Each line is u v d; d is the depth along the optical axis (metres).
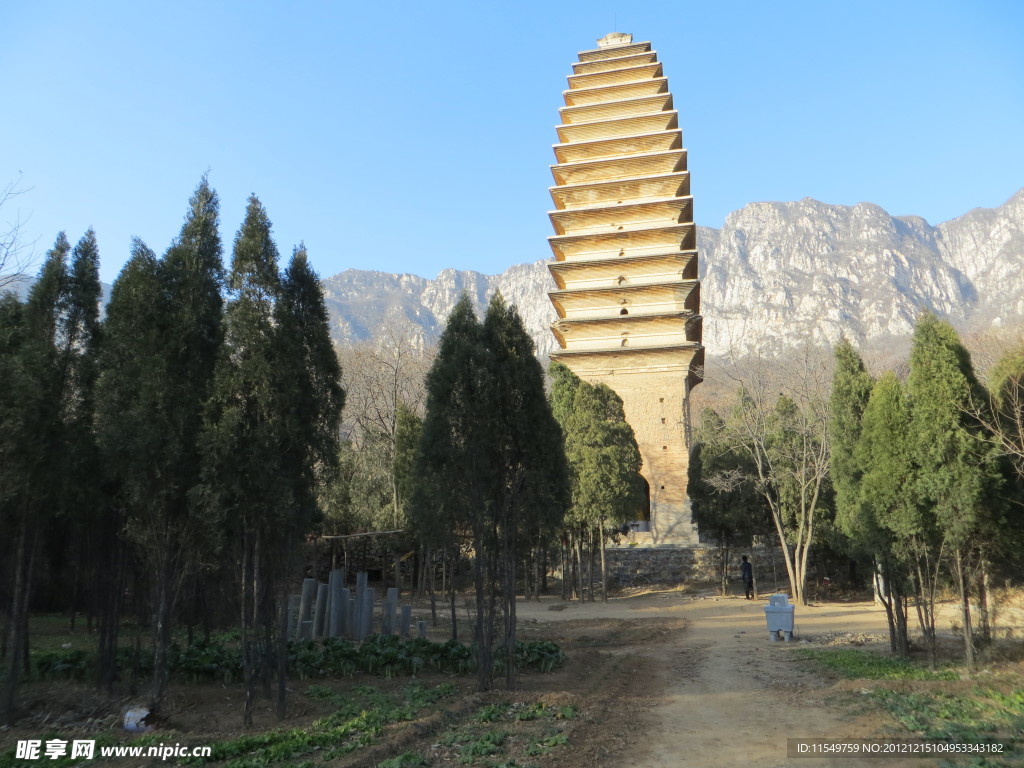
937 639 20.75
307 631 21.66
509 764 9.77
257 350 12.77
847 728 11.45
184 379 13.10
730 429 39.62
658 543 46.12
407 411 35.34
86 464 13.95
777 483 36.12
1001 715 11.62
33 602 30.19
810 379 37.56
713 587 42.59
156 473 12.38
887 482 16.09
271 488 12.38
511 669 14.95
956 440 14.93
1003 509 14.86
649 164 53.75
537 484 15.38
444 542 16.89
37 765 9.91
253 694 12.43
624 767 9.84
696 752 10.45
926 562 16.50
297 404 13.09
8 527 13.21
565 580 39.50
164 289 13.45
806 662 18.28
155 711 12.24
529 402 15.70
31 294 14.05
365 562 43.53
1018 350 25.11
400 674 17.22
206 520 11.98
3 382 11.97
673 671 17.72
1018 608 20.19
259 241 13.30
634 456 38.81
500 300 16.28
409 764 9.84
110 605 14.59
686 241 55.50
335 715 12.80
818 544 37.38
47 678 15.56
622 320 49.59
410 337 63.53
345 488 38.38
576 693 14.63
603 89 57.34
